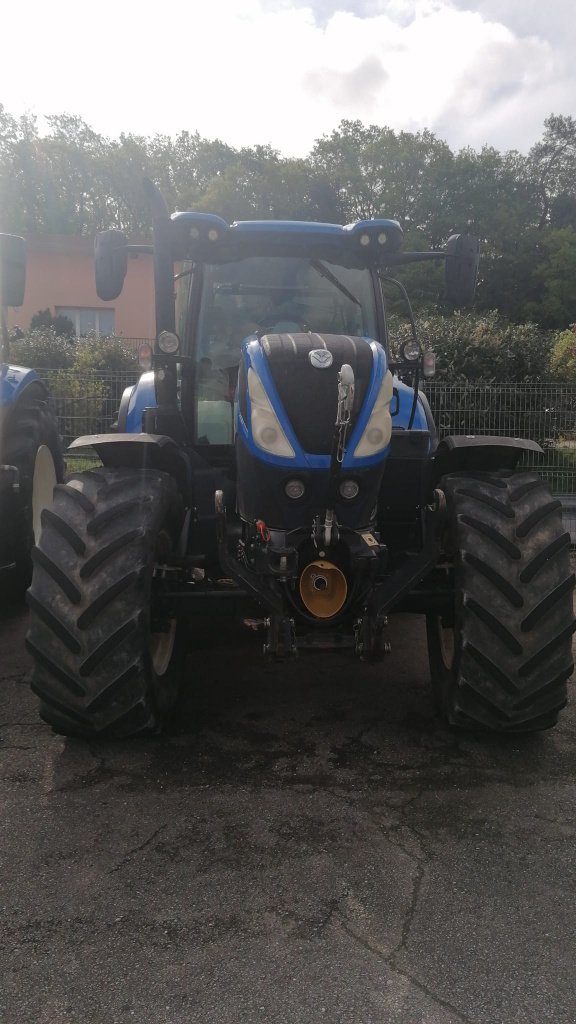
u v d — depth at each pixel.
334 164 53.22
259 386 2.77
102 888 2.09
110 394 9.73
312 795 2.60
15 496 4.30
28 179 54.03
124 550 2.66
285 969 1.79
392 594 2.80
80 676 2.64
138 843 2.31
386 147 51.84
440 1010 1.67
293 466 2.71
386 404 2.84
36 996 1.71
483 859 2.23
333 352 2.84
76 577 2.64
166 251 3.41
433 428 4.54
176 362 3.50
